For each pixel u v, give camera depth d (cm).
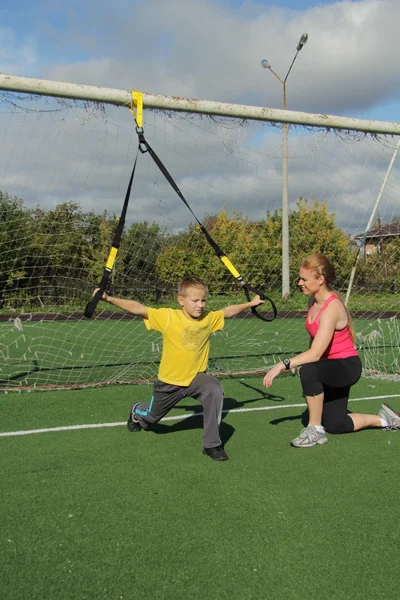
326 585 208
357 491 294
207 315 360
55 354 755
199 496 286
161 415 375
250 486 299
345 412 389
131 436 390
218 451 340
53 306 749
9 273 668
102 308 1085
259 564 221
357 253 643
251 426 418
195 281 346
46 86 431
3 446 366
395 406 489
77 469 323
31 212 622
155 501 279
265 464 334
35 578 210
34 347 812
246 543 238
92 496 285
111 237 652
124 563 221
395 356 768
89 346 826
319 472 321
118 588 205
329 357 377
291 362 346
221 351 786
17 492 289
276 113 516
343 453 356
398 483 306
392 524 257
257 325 1088
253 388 554
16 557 225
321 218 704
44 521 256
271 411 464
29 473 316
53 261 649
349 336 381
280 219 699
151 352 775
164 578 211
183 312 352
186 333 345
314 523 257
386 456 351
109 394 519
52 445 368
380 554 230
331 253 705
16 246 624
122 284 683
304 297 720
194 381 352
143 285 684
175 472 320
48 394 515
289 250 707
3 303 759
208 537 242
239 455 350
